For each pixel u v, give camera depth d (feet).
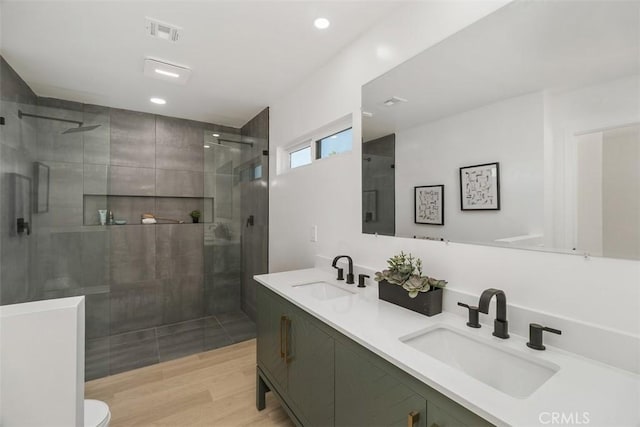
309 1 5.07
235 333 9.86
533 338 3.15
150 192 10.72
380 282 4.85
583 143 2.98
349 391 3.63
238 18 5.52
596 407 2.21
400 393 2.91
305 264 7.93
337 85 6.72
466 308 4.03
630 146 2.67
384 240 5.48
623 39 2.72
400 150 5.14
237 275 11.13
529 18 3.41
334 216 6.82
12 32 5.84
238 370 7.64
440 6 4.44
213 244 10.65
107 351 8.50
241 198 11.07
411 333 3.55
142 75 7.76
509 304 3.59
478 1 3.93
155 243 10.48
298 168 8.29
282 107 9.21
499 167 3.71
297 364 4.80
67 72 7.54
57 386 2.76
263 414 5.93
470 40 4.03
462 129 4.15
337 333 3.84
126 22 5.59
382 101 5.49
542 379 2.94
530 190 3.40
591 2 2.93
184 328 10.32
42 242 7.69
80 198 8.40
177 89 8.66
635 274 2.69
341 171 6.60
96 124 8.60
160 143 10.93
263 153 10.25
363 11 5.32
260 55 6.81
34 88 8.41
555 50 3.18
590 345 2.93
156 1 5.04
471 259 4.06
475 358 3.50
